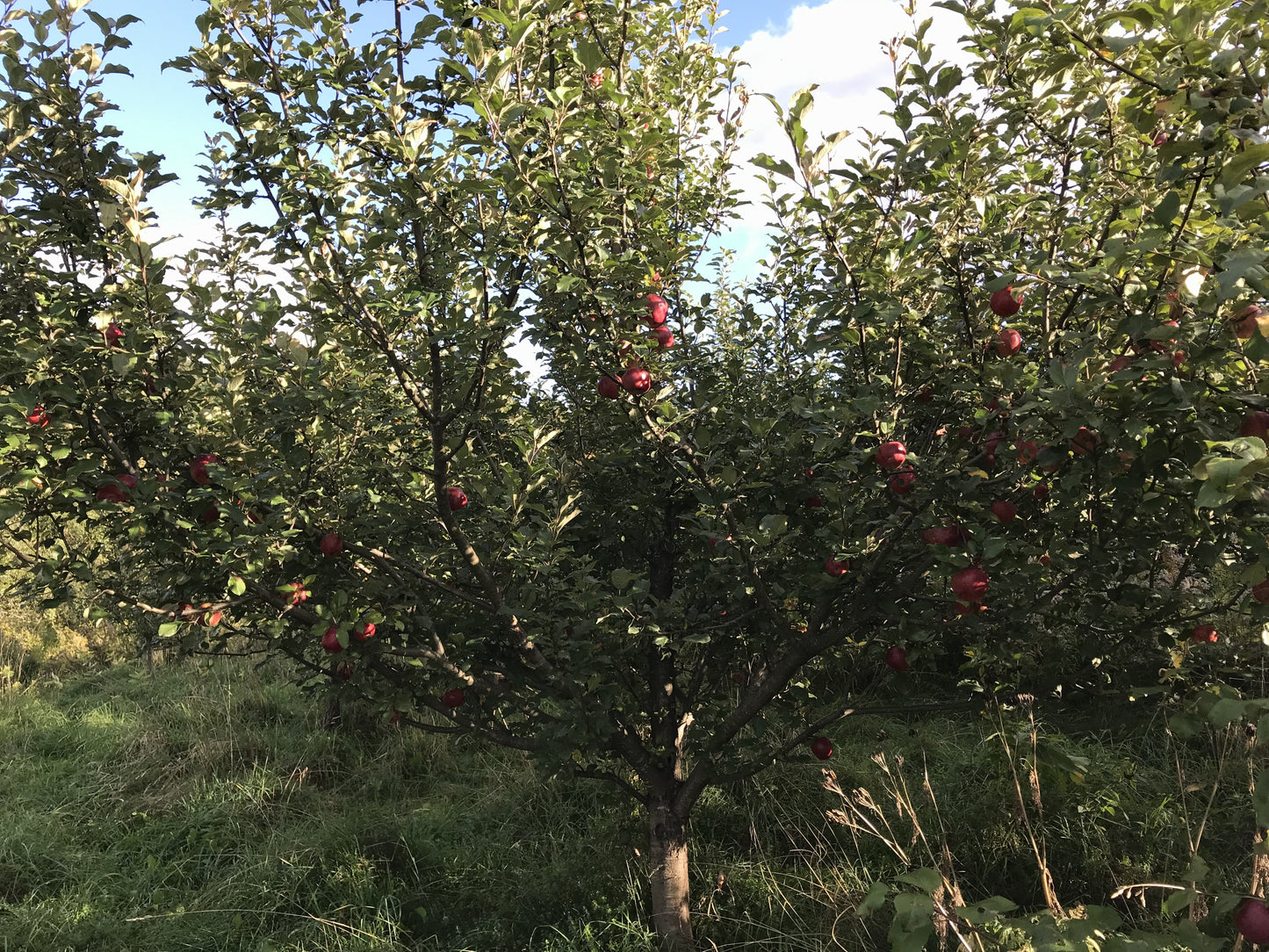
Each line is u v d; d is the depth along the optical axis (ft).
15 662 27.68
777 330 12.33
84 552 9.81
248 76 8.77
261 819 16.87
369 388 10.28
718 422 10.75
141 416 8.87
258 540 8.13
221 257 10.17
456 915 13.38
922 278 7.93
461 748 20.07
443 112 9.74
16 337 8.32
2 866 14.94
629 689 12.05
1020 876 12.78
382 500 10.07
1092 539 7.50
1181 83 5.40
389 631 10.32
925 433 9.88
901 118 7.73
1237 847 12.09
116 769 19.70
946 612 9.78
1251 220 5.25
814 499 10.24
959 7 7.22
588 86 9.53
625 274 8.51
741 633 11.52
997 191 8.54
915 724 18.97
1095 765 14.25
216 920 13.34
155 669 26.68
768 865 13.56
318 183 8.66
